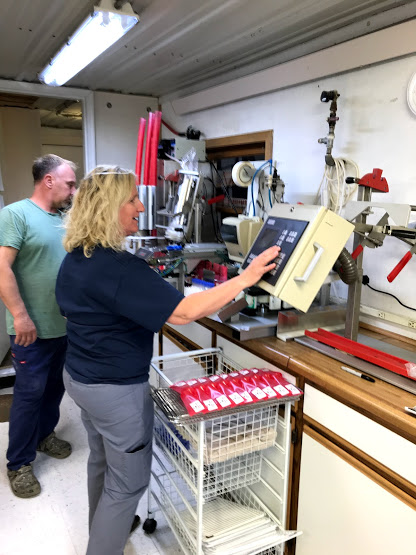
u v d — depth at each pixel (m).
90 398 1.40
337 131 2.03
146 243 2.39
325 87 2.07
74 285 1.34
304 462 1.50
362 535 1.30
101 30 1.89
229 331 1.82
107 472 1.49
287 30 2.03
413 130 1.70
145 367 1.45
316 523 1.48
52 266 2.02
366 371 1.38
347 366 1.45
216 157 3.12
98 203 1.32
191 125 3.28
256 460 1.71
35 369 2.04
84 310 1.34
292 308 1.91
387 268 1.85
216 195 3.18
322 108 2.10
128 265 1.30
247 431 1.47
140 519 1.95
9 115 4.87
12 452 2.11
